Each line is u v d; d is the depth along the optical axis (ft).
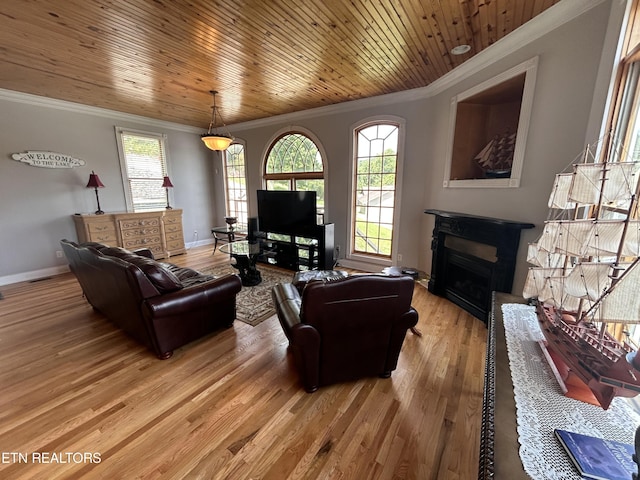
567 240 3.56
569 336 3.34
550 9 6.61
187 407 5.76
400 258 14.03
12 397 6.03
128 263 6.87
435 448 4.84
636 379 2.61
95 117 15.25
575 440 2.46
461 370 6.92
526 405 2.93
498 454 2.39
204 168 21.26
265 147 18.34
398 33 7.74
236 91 12.53
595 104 5.90
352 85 11.77
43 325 9.21
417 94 12.23
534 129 7.46
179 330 7.53
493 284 8.71
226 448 4.85
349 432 5.16
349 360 6.09
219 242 22.12
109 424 5.34
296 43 8.25
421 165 12.69
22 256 13.44
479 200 9.45
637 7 5.24
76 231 14.97
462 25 7.35
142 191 17.71
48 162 13.79
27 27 7.30
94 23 7.17
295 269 15.30
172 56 9.06
